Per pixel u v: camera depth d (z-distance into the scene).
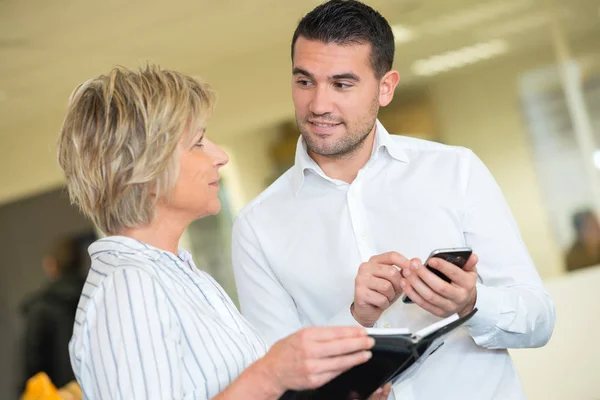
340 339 1.34
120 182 1.48
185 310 1.45
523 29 5.99
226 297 1.66
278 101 6.15
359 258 2.16
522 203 6.09
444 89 6.11
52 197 6.55
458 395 2.06
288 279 2.21
